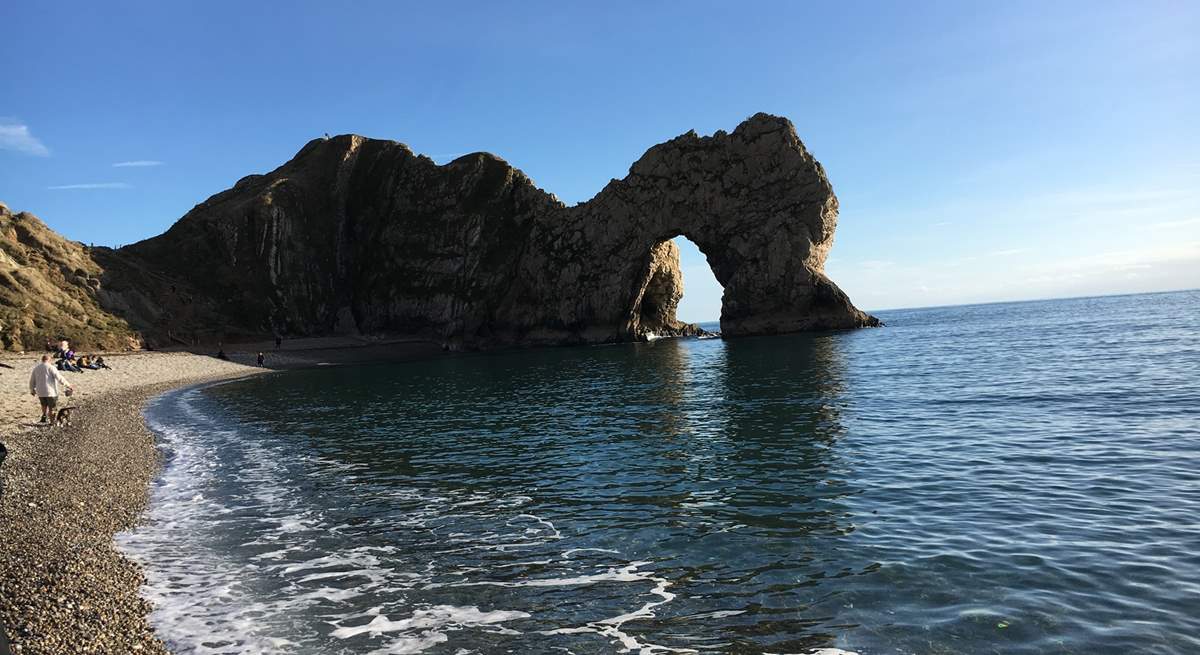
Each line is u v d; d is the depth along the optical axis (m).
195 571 10.23
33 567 9.57
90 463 17.81
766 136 97.38
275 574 10.12
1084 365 37.19
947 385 31.73
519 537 11.83
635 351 78.56
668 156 101.50
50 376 23.86
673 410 28.20
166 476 17.55
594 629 8.02
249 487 16.20
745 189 98.25
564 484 15.80
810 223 96.50
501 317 107.12
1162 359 37.78
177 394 42.84
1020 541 10.47
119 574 9.85
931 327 98.94
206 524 12.91
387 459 19.72
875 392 30.50
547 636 7.88
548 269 106.12
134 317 75.69
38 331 61.09
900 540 10.77
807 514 12.47
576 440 21.98
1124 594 8.41
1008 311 194.88
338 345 91.00
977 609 8.16
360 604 8.94
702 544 11.04
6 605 8.09
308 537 12.03
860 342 70.00
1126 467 14.84
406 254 105.56
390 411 31.95
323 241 107.56
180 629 8.12
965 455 16.83
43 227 77.12
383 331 105.19
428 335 102.00
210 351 76.06
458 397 37.56
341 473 17.80
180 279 91.94
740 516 12.56
